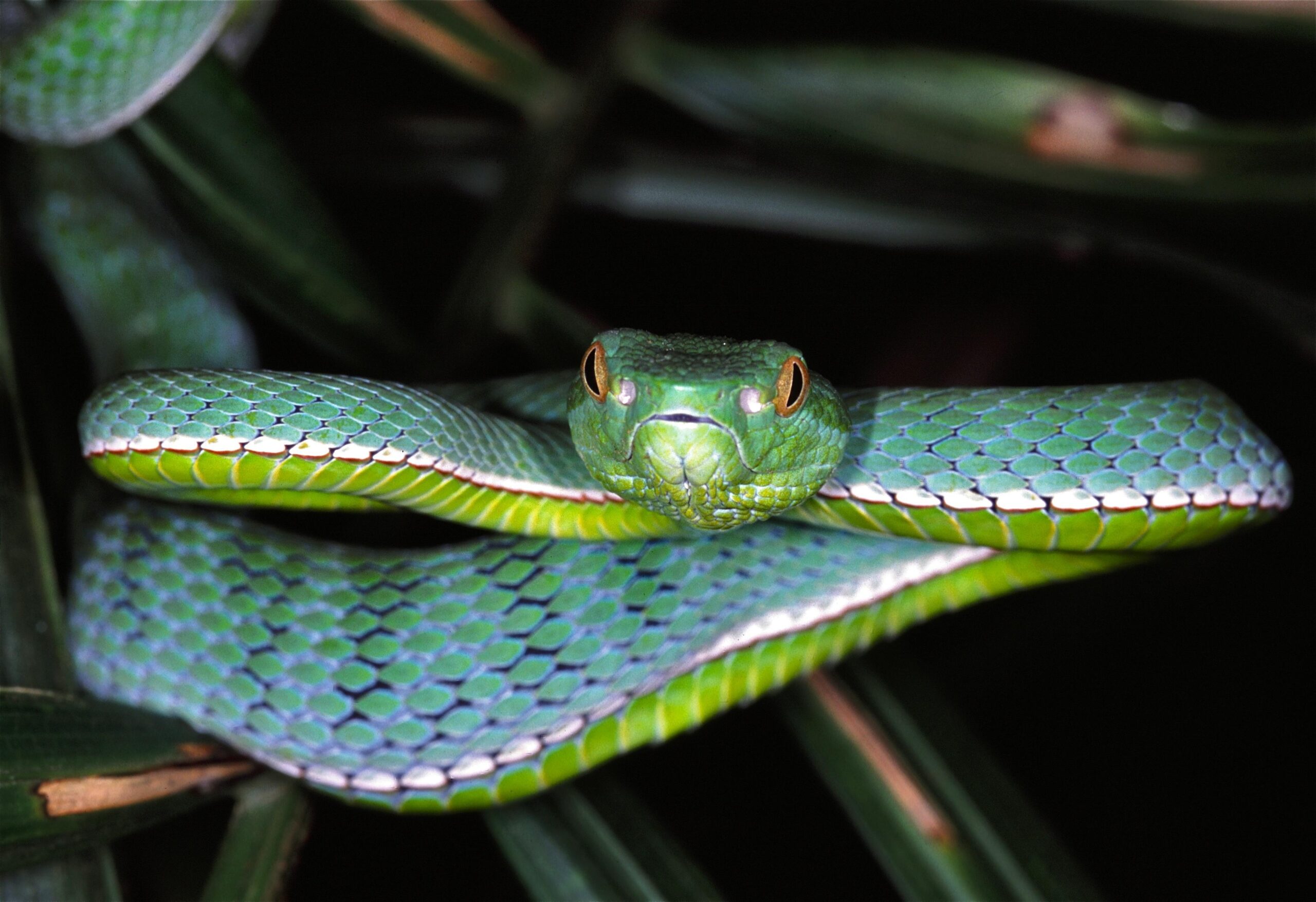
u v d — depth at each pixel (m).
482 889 0.41
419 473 0.37
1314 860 0.41
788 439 0.37
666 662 0.38
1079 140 0.41
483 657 0.38
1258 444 0.37
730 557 0.38
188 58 0.39
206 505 0.38
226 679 0.38
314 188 0.40
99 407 0.37
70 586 0.38
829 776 0.38
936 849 0.37
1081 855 0.41
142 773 0.37
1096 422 0.37
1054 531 0.37
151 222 0.41
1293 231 0.41
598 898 0.37
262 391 0.36
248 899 0.37
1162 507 0.37
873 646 0.38
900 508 0.37
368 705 0.37
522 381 0.39
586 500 0.38
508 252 0.41
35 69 0.38
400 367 0.40
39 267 0.41
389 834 0.41
